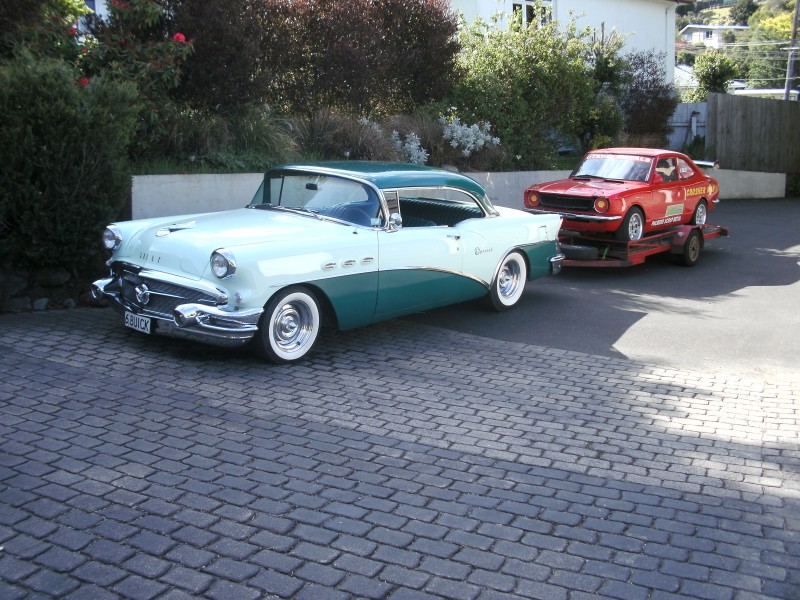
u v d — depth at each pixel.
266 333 6.31
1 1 8.67
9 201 7.24
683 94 33.06
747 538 4.07
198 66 10.71
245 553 3.67
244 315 6.05
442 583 3.53
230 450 4.78
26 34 9.00
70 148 7.46
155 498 4.12
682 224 12.72
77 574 3.43
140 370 6.10
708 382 6.80
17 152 7.20
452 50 14.98
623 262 11.16
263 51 11.97
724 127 23.58
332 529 3.94
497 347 7.59
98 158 7.67
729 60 32.38
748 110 24.30
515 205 15.93
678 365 7.29
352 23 13.01
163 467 4.48
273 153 11.62
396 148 13.61
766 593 3.57
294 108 12.98
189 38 10.55
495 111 16.11
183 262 6.25
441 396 6.03
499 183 15.48
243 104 11.47
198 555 3.63
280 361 6.50
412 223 8.02
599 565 3.74
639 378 6.82
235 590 3.39
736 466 4.99
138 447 4.73
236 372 6.24
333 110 13.13
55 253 7.61
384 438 5.13
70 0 10.33
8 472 4.29
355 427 5.29
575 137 19.70
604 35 22.30
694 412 6.00
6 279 7.55
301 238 6.59
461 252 8.02
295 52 12.52
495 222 8.59
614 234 11.33
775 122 25.30
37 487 4.15
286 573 3.53
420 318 8.60
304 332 6.68
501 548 3.85
